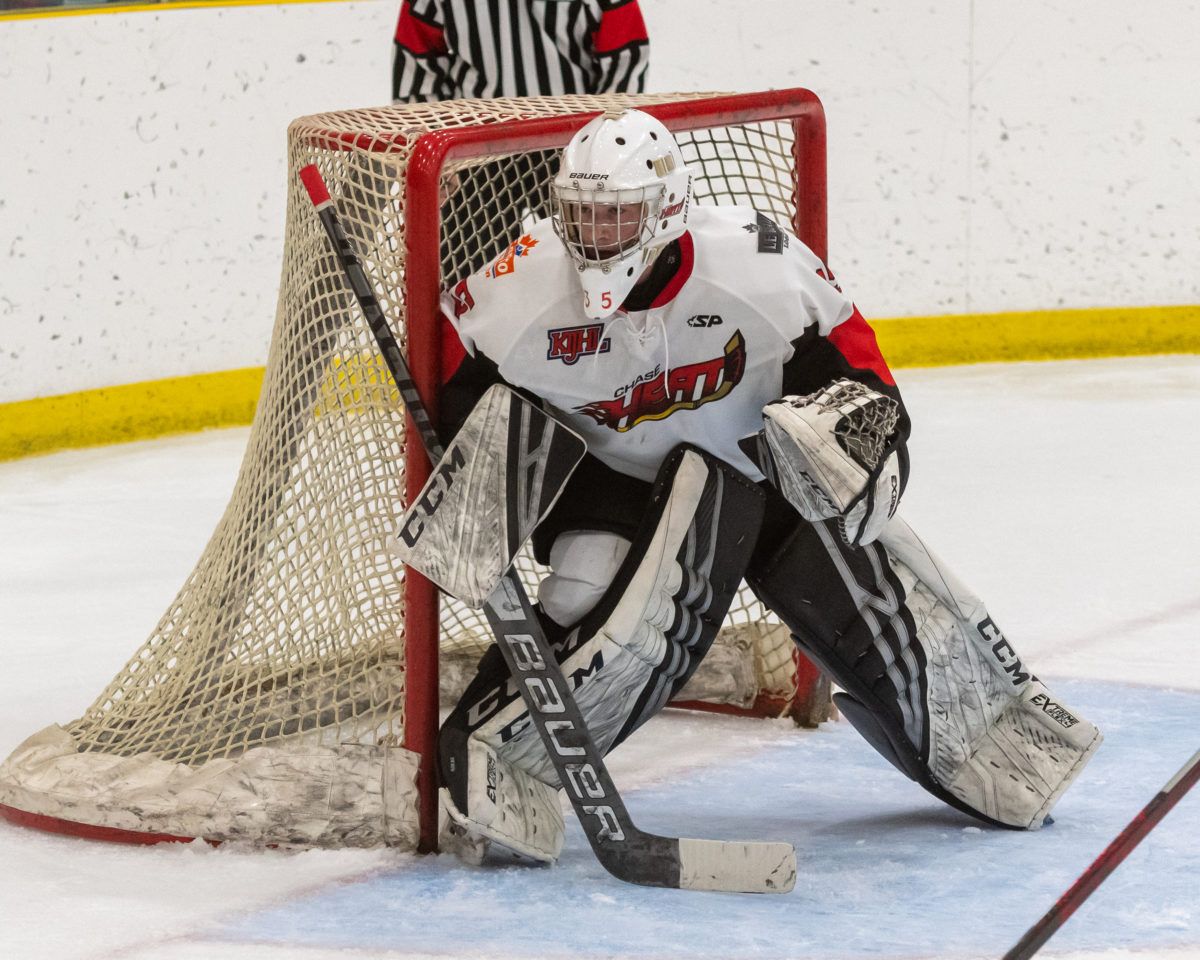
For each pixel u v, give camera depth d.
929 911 8.28
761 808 10.27
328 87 24.16
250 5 23.31
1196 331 28.27
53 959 7.81
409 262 8.98
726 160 11.72
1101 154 27.59
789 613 9.53
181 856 9.35
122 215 22.75
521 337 8.77
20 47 21.53
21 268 21.97
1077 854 9.15
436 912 8.35
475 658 12.34
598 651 8.88
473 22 13.55
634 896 8.59
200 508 19.50
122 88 22.44
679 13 26.03
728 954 7.71
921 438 22.44
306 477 10.02
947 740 9.62
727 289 8.80
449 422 9.15
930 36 26.84
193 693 10.14
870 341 9.21
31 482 21.03
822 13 26.52
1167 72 27.39
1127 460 20.88
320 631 9.82
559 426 8.78
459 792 8.87
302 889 8.75
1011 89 27.22
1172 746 11.13
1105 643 13.63
